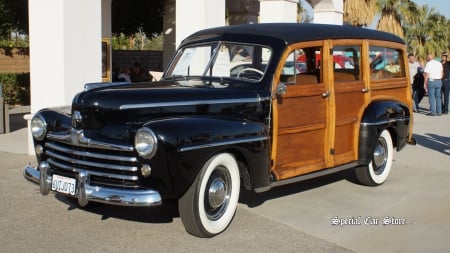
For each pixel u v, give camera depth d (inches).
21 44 926.4
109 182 198.8
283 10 482.0
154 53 991.0
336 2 590.2
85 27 335.0
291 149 239.9
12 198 255.1
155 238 206.4
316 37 249.9
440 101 638.5
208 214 207.8
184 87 220.1
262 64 233.5
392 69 309.0
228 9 807.1
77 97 206.7
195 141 192.2
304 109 243.6
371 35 288.0
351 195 276.8
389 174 327.0
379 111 281.4
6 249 192.4
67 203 248.4
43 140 222.2
